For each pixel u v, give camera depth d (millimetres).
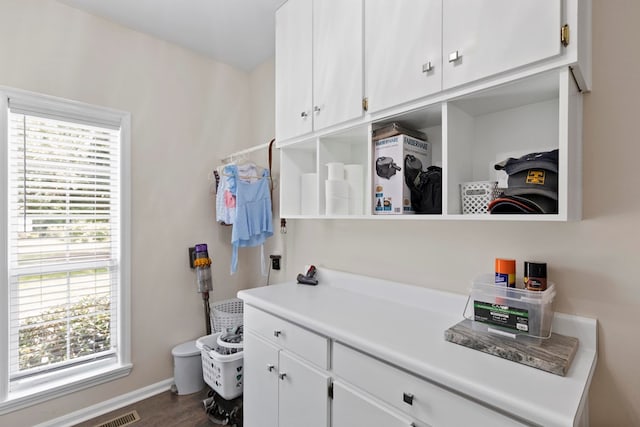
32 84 1784
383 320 1265
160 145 2291
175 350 2250
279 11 1820
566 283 1073
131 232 2152
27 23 1771
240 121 2725
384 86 1254
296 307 1438
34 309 1821
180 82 2391
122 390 2102
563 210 840
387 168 1295
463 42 1010
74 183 1962
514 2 902
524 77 897
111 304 2107
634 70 950
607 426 992
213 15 2004
